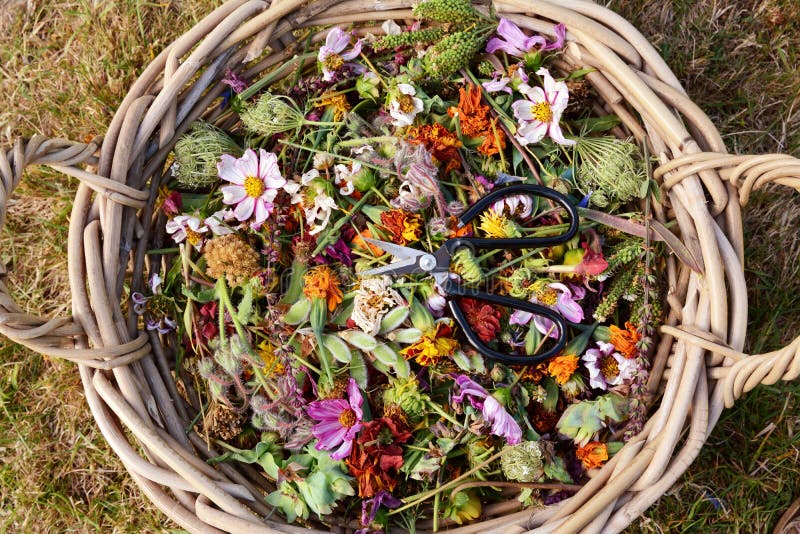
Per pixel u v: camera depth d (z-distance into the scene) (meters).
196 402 0.93
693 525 1.04
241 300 0.92
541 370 0.90
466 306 0.90
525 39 0.89
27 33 1.15
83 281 0.87
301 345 0.90
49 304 1.12
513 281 0.90
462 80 0.92
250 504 0.88
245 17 0.89
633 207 0.93
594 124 0.92
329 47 0.90
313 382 0.89
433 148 0.89
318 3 0.90
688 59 1.10
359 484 0.86
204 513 0.84
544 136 0.92
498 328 0.90
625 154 0.89
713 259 0.86
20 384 1.10
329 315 0.90
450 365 0.90
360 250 0.92
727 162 0.85
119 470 1.08
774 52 1.10
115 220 0.87
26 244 1.12
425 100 0.91
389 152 0.91
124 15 1.13
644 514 1.04
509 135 0.91
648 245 0.87
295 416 0.89
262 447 0.90
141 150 0.88
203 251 0.91
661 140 0.89
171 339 0.94
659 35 1.09
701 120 0.87
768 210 1.08
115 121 0.87
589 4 0.89
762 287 1.08
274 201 0.91
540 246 0.89
